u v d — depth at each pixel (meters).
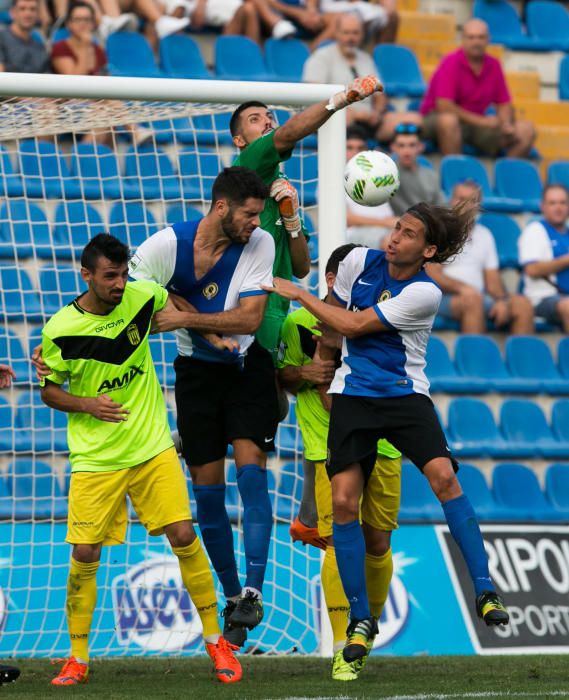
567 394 35.22
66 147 32.31
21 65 35.00
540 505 31.80
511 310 36.28
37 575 23.39
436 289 16.70
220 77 39.44
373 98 39.44
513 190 40.47
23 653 22.56
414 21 44.50
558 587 26.52
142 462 16.98
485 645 24.81
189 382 18.25
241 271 17.36
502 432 33.69
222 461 18.50
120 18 38.44
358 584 16.77
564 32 46.72
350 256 17.38
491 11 46.06
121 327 16.81
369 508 18.61
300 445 29.27
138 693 15.70
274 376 18.42
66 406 16.78
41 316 29.22
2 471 27.36
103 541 17.33
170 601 23.70
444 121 39.75
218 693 15.70
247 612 17.23
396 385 16.75
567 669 19.59
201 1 40.28
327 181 22.02
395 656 23.03
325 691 15.94
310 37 42.16
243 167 16.81
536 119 44.31
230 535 18.81
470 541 16.52
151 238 17.27
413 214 16.48
